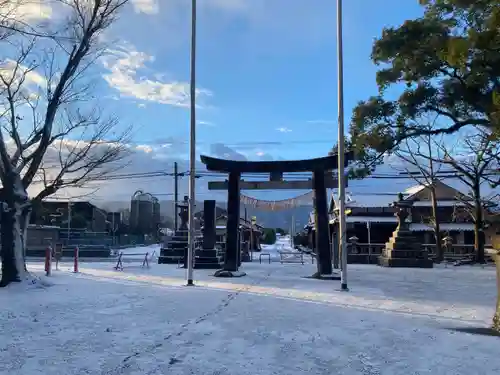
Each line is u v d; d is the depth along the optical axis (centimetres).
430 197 4288
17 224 1574
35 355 657
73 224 6072
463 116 1788
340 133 1573
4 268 1530
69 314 998
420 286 1664
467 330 866
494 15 1114
